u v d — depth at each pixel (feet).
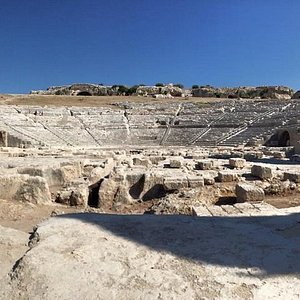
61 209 42.16
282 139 147.95
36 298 11.80
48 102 287.48
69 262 13.70
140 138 186.39
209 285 12.24
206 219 20.21
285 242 16.30
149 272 13.06
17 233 17.49
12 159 74.28
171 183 48.57
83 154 93.66
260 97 353.72
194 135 182.29
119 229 17.49
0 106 217.97
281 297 11.69
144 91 393.50
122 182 49.93
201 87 400.88
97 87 392.27
